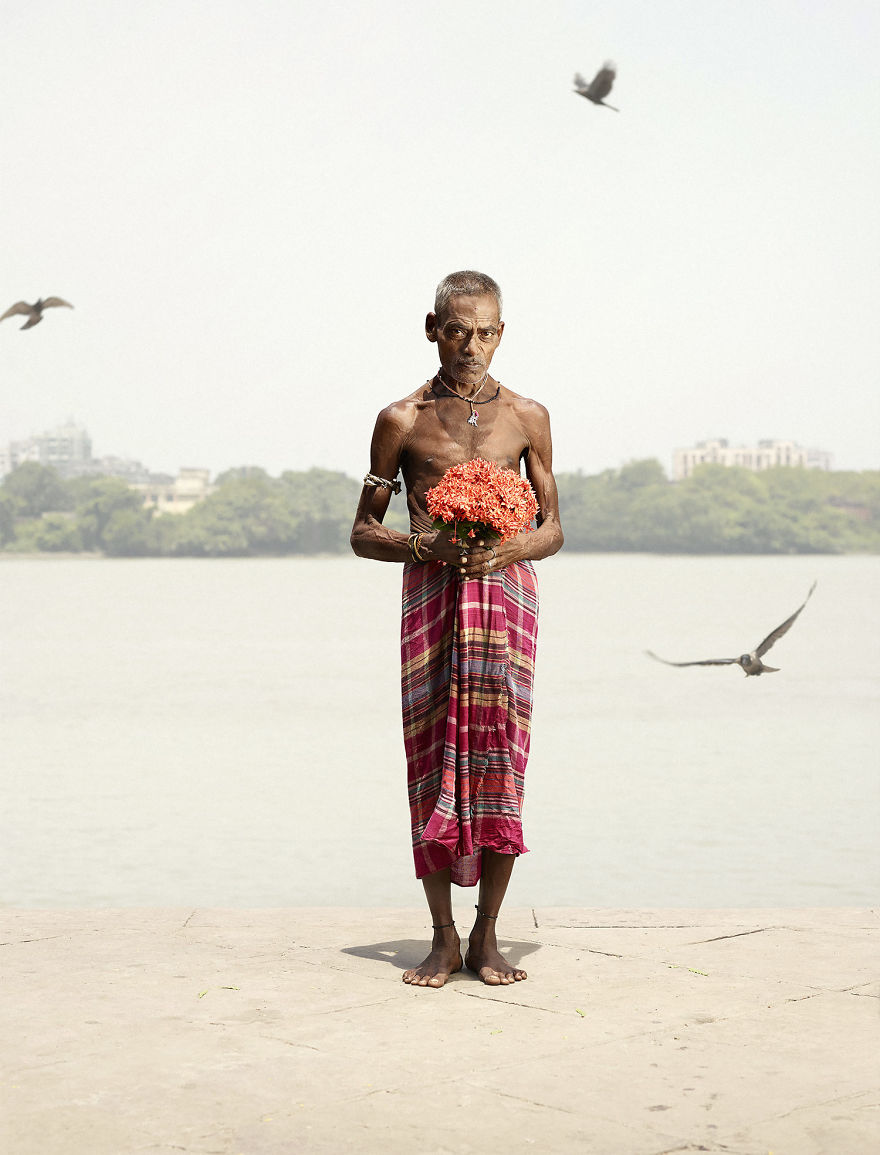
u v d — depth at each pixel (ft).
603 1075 10.73
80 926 16.44
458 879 14.15
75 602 272.10
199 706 78.33
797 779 49.78
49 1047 11.50
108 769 53.26
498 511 13.07
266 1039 11.71
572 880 32.71
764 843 37.14
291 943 15.49
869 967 14.11
